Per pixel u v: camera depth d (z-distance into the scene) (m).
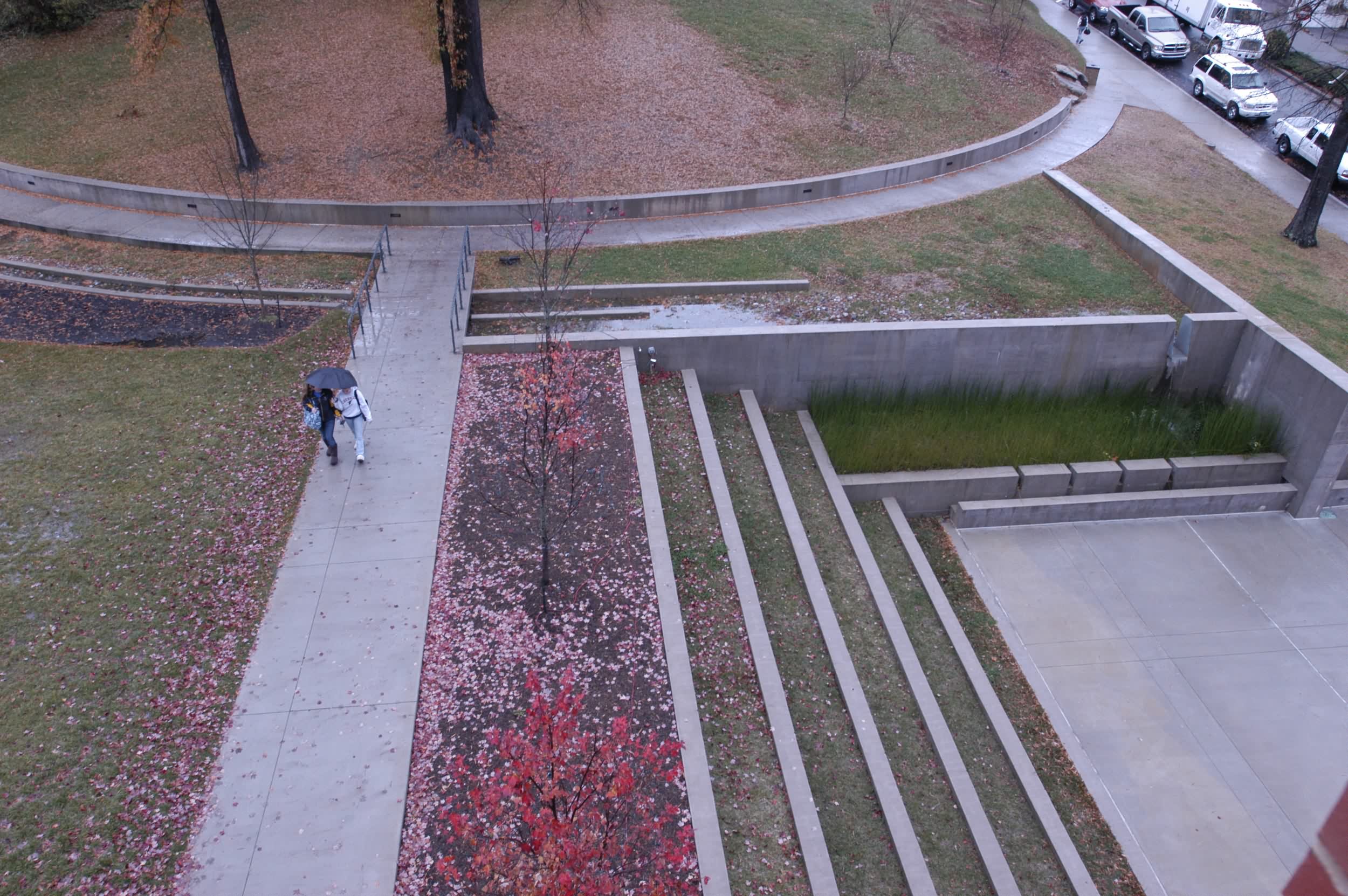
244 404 13.92
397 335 15.82
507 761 8.44
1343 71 23.98
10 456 12.59
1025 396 17.38
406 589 10.74
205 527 11.54
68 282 17.45
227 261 18.28
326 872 7.88
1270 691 12.77
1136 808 11.02
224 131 22.48
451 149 21.67
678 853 7.29
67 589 10.55
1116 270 19.84
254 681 9.57
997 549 15.34
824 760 9.99
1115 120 28.55
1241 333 17.30
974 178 23.78
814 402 16.84
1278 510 16.56
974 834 9.59
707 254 19.56
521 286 17.75
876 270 19.28
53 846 7.96
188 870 7.85
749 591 11.45
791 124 24.70
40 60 25.53
